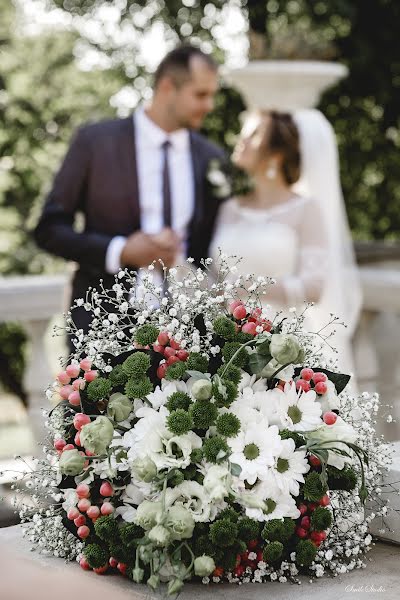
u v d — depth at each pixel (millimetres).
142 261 3713
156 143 3916
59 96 9445
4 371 9211
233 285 1786
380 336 4820
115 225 3887
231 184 4113
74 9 8531
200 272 1785
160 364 1689
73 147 3928
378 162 7141
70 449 1623
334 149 4320
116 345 1782
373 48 6441
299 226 4211
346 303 4285
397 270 5516
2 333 9117
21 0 9336
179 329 1734
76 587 896
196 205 4023
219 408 1629
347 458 1728
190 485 1568
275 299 4078
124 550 1610
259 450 1604
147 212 3932
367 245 5594
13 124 9375
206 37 7859
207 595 1604
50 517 1782
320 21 6520
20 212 9312
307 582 1673
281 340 1596
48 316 4684
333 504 1739
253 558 1638
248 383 1694
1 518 2262
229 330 1677
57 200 3895
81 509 1644
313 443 1646
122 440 1643
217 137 7293
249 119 4348
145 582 1635
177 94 3861
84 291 3848
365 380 4703
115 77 8648
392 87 6633
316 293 4117
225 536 1543
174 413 1574
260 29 6586
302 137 4234
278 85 4230
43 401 4641
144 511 1524
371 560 1796
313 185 4277
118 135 3910
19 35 9578
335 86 6785
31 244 9109
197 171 4031
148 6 8102
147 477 1544
